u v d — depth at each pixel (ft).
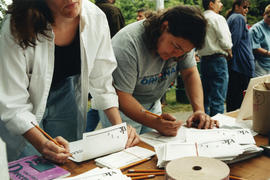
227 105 13.12
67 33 4.53
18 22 3.70
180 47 4.53
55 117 5.21
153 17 4.88
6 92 3.89
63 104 5.15
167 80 5.95
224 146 3.56
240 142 3.89
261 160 3.60
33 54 4.06
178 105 17.58
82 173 3.35
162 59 5.34
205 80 12.09
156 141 4.33
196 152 3.47
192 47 4.52
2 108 3.84
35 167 3.43
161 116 4.83
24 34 3.73
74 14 3.78
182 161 2.67
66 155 3.58
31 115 4.00
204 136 4.16
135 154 3.77
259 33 13.35
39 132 3.80
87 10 4.67
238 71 12.25
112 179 2.96
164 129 4.54
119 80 5.12
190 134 4.25
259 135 4.47
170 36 4.48
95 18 4.76
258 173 3.26
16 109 3.88
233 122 5.10
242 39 12.02
